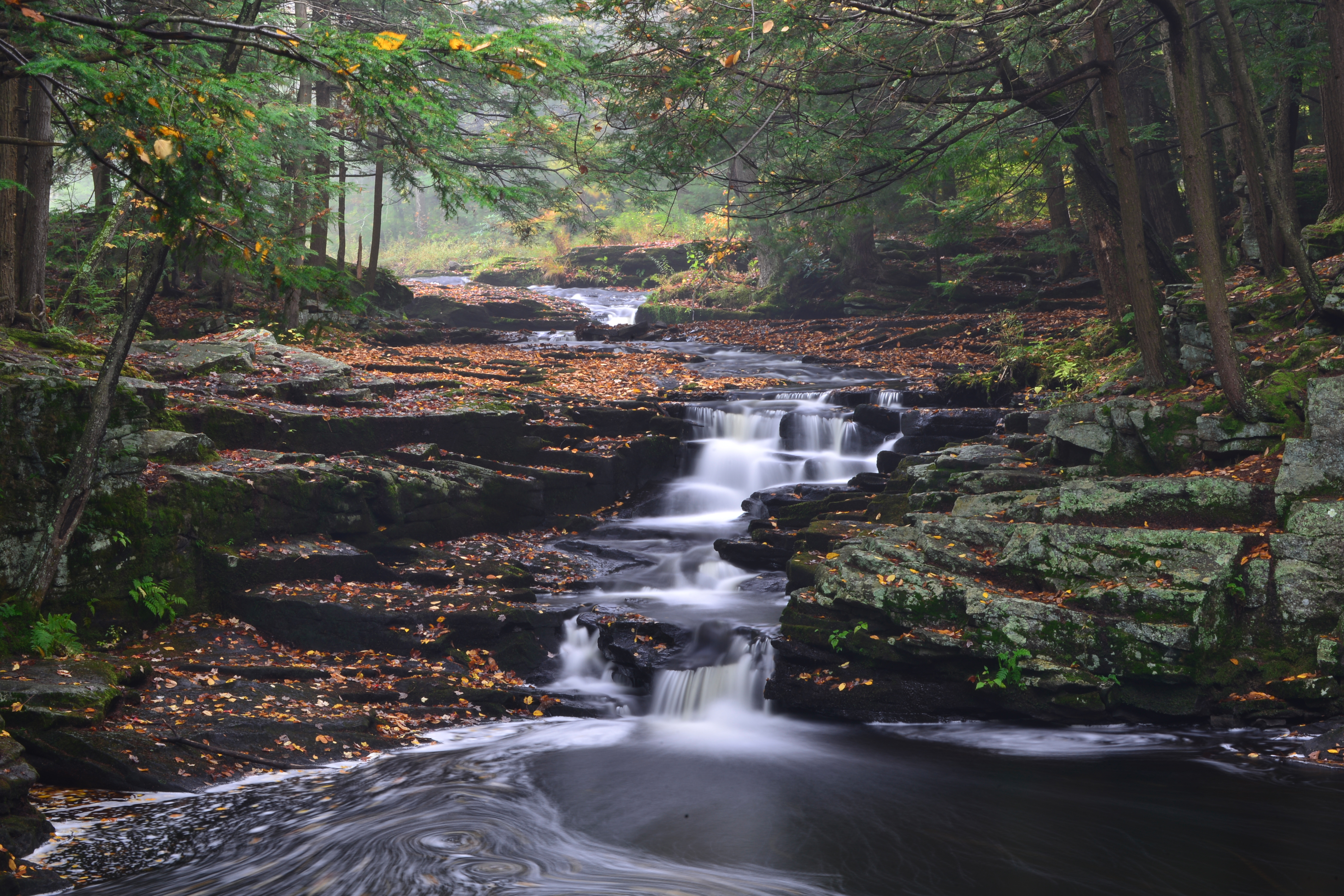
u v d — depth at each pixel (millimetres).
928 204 25141
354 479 10891
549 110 11922
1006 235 28859
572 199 22688
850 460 14109
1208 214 9312
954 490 10570
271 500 10008
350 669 8578
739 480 14430
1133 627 7742
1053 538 8516
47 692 6578
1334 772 6809
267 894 5117
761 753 7668
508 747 7672
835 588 8773
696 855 5723
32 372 8000
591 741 7922
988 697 8148
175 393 11320
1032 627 7969
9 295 10672
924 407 15258
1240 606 7891
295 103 15836
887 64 10438
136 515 8648
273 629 9180
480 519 12117
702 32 9586
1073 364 14094
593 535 12750
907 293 27344
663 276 36625
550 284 39531
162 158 5594
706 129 10812
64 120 6074
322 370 13875
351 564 10109
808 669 8664
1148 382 10789
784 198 13227
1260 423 9133
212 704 7465
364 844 5758
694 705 8617
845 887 5301
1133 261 10664
